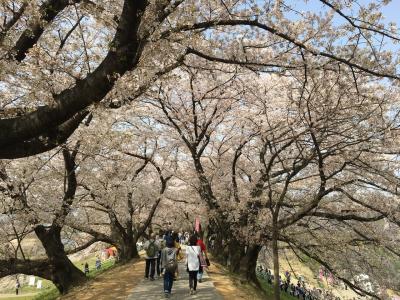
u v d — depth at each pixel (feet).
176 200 86.33
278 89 44.39
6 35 22.67
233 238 57.93
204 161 73.51
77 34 32.22
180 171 76.07
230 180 64.03
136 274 52.06
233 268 56.24
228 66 43.91
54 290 59.00
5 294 117.70
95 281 45.55
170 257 36.40
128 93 24.17
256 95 43.29
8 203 38.42
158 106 52.90
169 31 21.63
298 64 28.76
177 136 60.39
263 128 45.34
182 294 37.78
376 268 51.78
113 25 25.25
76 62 28.40
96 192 53.98
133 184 61.52
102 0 25.12
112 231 69.36
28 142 19.35
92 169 52.54
